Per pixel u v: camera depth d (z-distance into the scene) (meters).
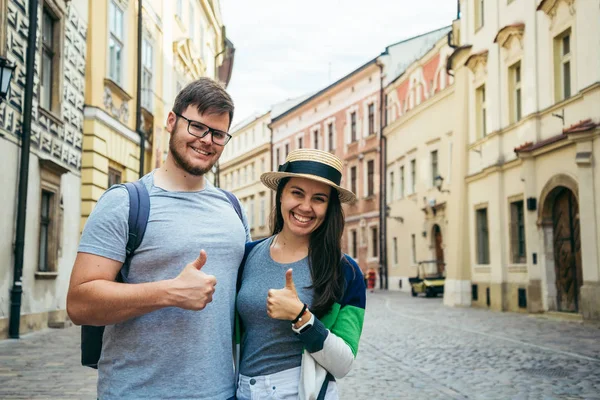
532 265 17.30
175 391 2.46
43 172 12.04
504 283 19.44
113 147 15.55
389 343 11.62
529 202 17.23
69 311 2.40
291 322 2.68
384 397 6.86
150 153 19.12
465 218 22.48
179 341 2.48
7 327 10.70
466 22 22.59
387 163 37.72
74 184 13.78
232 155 66.69
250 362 2.72
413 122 32.91
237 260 2.72
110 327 2.53
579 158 14.29
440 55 29.23
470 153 22.33
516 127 18.59
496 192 19.88
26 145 11.01
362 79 41.06
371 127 40.28
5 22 10.27
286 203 2.75
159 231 2.51
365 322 15.89
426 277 30.02
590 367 8.62
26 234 11.41
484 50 20.70
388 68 37.94
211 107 2.61
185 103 2.64
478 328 14.06
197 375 2.49
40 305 12.14
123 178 16.55
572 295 15.96
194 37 26.03
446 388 7.32
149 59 18.89
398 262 35.59
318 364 2.61
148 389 2.46
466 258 22.45
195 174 2.65
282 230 2.83
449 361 9.38
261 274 2.78
